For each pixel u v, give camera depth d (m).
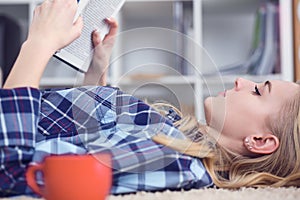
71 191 0.50
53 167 0.51
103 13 0.91
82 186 0.51
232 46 2.36
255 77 2.04
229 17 2.37
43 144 0.74
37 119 0.72
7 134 0.69
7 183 0.70
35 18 0.86
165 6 2.12
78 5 0.86
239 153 0.95
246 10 2.32
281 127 0.93
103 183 0.52
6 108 0.70
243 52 2.36
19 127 0.69
